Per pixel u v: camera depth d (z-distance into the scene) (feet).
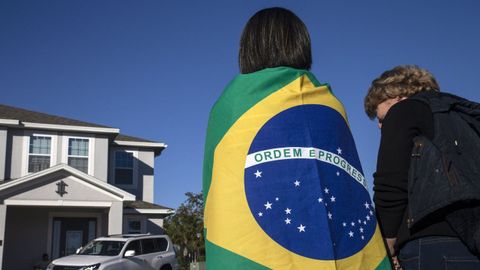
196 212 93.25
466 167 5.84
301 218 5.85
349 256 5.84
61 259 45.75
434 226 6.16
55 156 72.64
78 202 62.90
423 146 6.05
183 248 91.04
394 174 6.23
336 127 6.49
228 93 6.69
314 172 6.06
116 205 64.69
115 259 46.03
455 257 5.99
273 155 6.12
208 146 6.59
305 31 7.38
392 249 6.49
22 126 70.44
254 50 7.18
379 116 7.57
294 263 5.68
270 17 7.27
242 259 5.71
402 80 7.29
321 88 6.70
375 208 6.57
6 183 59.47
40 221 67.51
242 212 5.91
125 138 84.94
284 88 6.54
